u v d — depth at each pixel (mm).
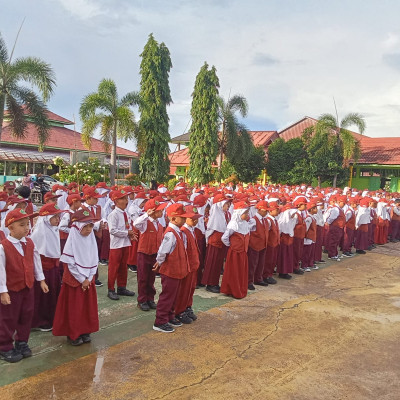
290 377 4258
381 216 13320
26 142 26734
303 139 28203
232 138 23594
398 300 7172
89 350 4664
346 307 6664
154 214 5895
